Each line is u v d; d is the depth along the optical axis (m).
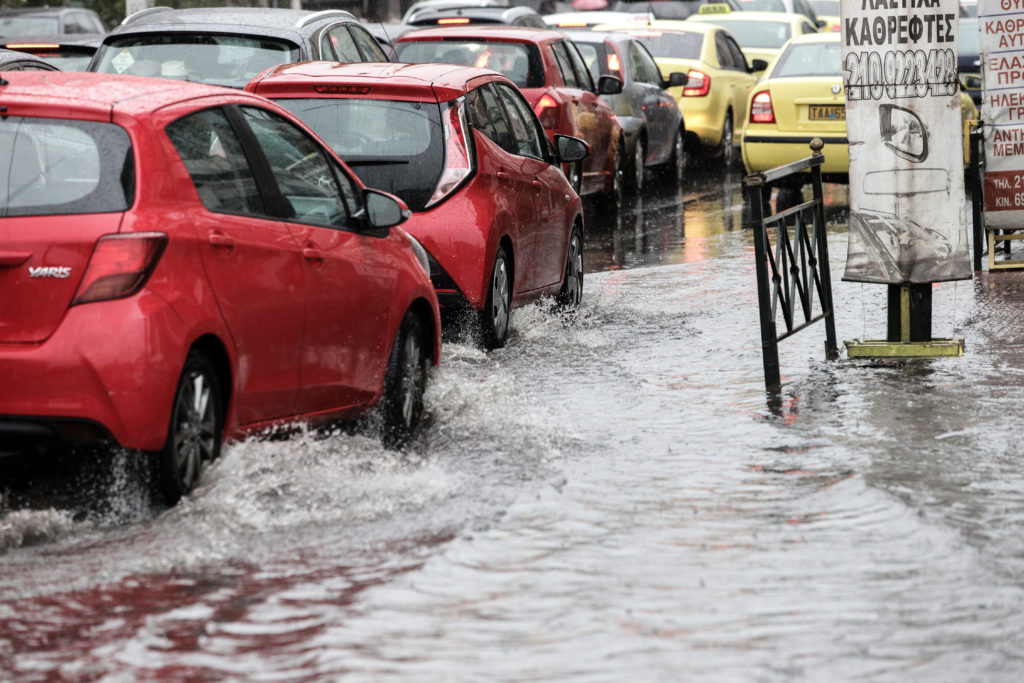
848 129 26.95
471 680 12.56
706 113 69.31
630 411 23.38
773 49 83.12
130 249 16.92
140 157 17.48
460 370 26.67
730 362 27.45
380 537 16.59
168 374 16.92
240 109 19.84
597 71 58.12
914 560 15.73
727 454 20.48
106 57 36.69
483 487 18.80
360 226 21.50
